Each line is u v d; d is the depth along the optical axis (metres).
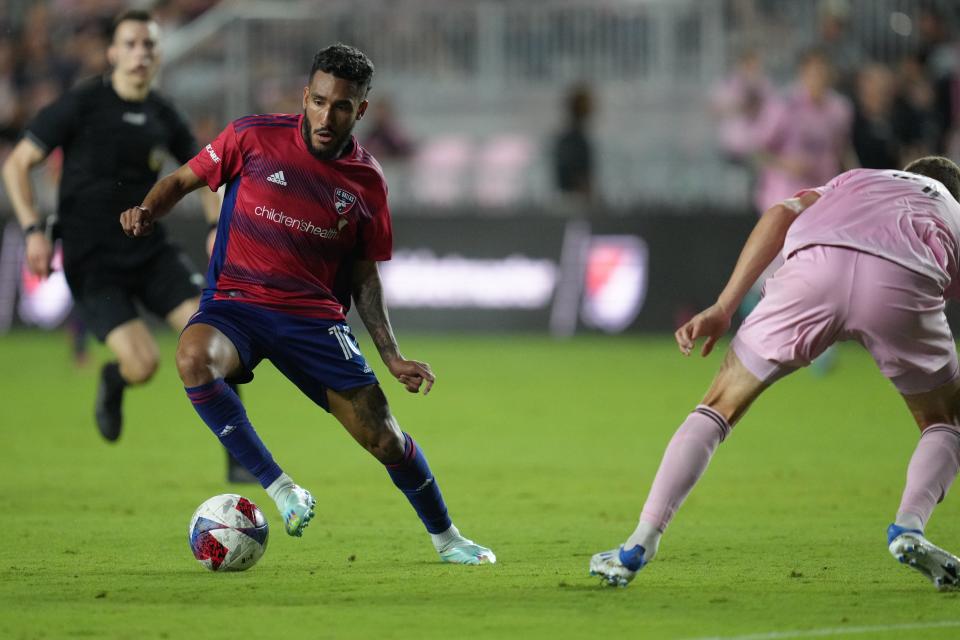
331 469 34.62
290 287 21.80
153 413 47.38
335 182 21.62
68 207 31.62
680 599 19.36
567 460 36.22
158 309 31.92
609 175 82.50
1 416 45.78
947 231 20.00
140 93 32.16
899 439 40.84
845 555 23.23
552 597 19.50
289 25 87.38
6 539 24.80
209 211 30.72
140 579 20.89
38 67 85.38
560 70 86.94
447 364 63.41
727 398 19.77
